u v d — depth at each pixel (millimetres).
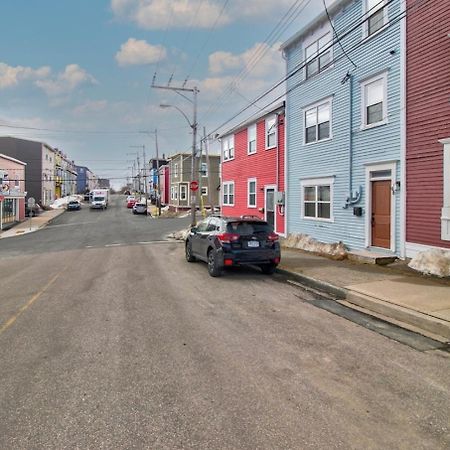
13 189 42875
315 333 6023
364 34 12930
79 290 9461
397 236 11688
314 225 16031
